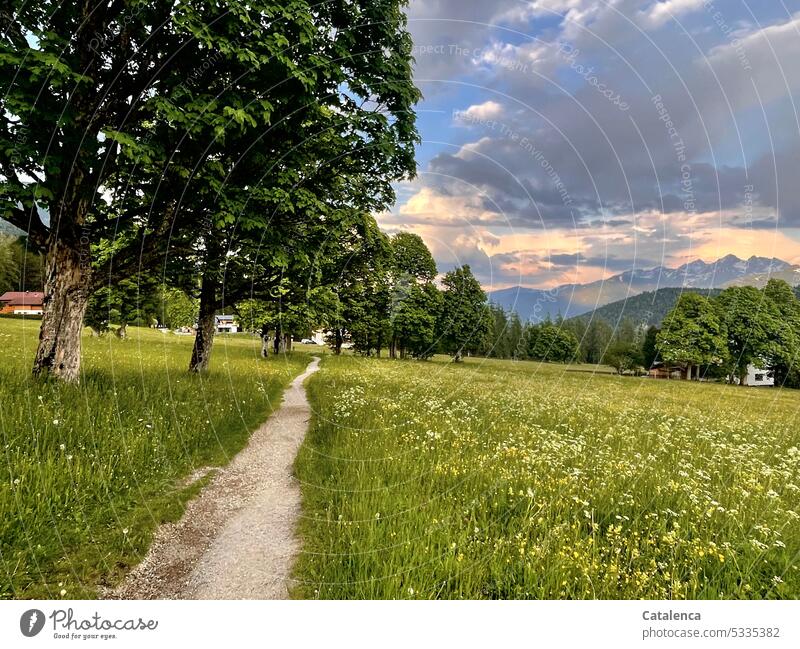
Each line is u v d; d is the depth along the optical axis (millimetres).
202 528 5562
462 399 14711
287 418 12320
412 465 6996
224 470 7621
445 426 9625
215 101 7984
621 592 3871
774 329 38250
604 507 5406
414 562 4223
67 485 5289
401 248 42500
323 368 29359
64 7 7891
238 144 9656
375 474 6781
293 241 11047
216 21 7875
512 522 5000
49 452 5629
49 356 8695
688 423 12500
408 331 43406
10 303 56875
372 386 17188
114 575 4320
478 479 6211
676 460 7953
